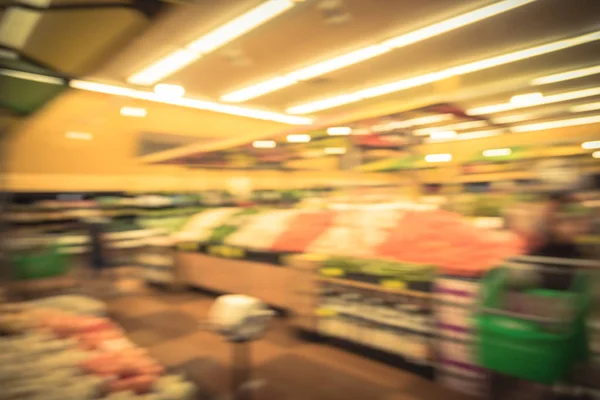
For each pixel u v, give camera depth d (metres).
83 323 2.59
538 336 1.49
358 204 3.35
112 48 3.13
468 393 2.00
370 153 3.35
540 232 2.34
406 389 2.07
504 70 4.98
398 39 4.05
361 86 5.09
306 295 2.78
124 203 4.66
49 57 3.05
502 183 2.90
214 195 4.93
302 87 4.83
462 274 2.05
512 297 1.81
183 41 3.19
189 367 2.28
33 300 3.27
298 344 2.69
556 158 2.65
